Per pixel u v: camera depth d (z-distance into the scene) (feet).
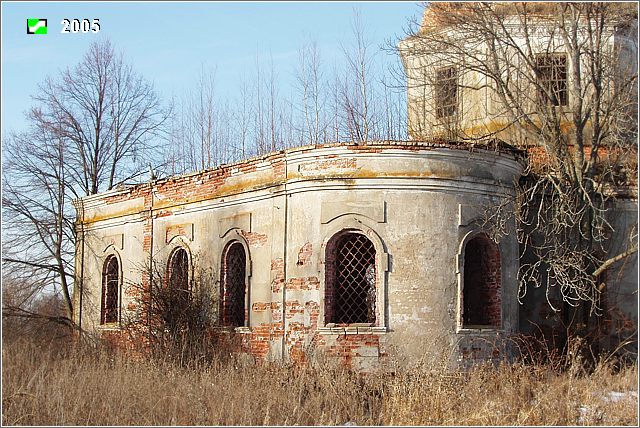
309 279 58.49
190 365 60.29
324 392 51.29
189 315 67.92
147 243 77.36
